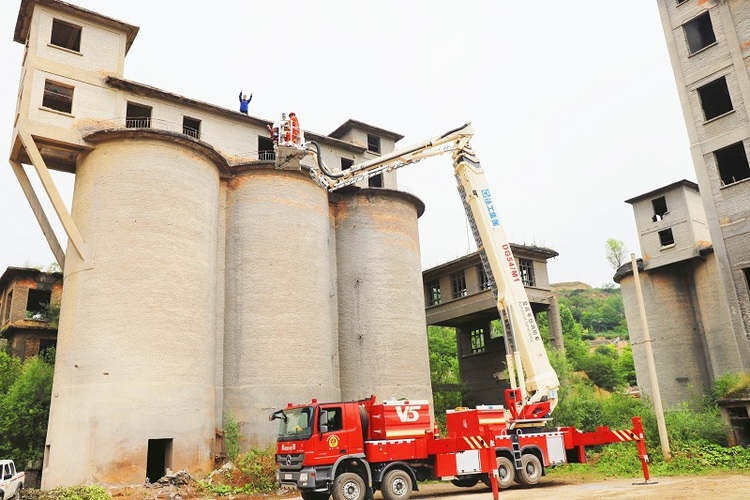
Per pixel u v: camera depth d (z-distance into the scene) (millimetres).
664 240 34094
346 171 19031
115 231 20531
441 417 34844
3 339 36125
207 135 26062
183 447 19531
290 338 23625
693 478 16188
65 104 24797
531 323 17312
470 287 35969
